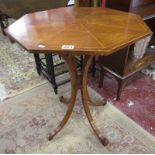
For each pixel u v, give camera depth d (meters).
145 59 1.87
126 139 1.50
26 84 2.09
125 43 1.02
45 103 1.85
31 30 1.18
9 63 2.45
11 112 1.76
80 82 1.37
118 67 1.70
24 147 1.48
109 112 1.73
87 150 1.44
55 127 1.61
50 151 1.45
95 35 1.10
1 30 3.25
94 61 2.00
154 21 2.08
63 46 1.00
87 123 1.64
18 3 2.63
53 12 1.48
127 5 1.66
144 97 1.88
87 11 1.49
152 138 1.50
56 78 2.13
